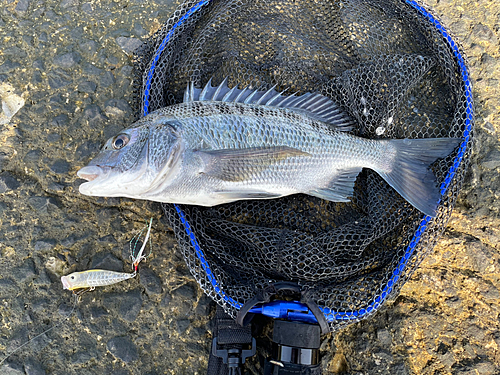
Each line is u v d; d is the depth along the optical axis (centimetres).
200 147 40
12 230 45
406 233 42
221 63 47
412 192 42
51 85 50
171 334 44
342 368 43
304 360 37
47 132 48
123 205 47
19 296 44
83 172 39
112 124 49
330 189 44
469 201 47
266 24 47
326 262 42
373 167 44
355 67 46
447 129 45
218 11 46
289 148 41
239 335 40
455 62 43
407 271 42
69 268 45
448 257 46
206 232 44
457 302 44
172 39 44
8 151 48
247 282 42
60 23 52
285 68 47
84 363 43
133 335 44
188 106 41
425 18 44
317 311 37
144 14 53
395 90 44
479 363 42
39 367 42
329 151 43
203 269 41
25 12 52
